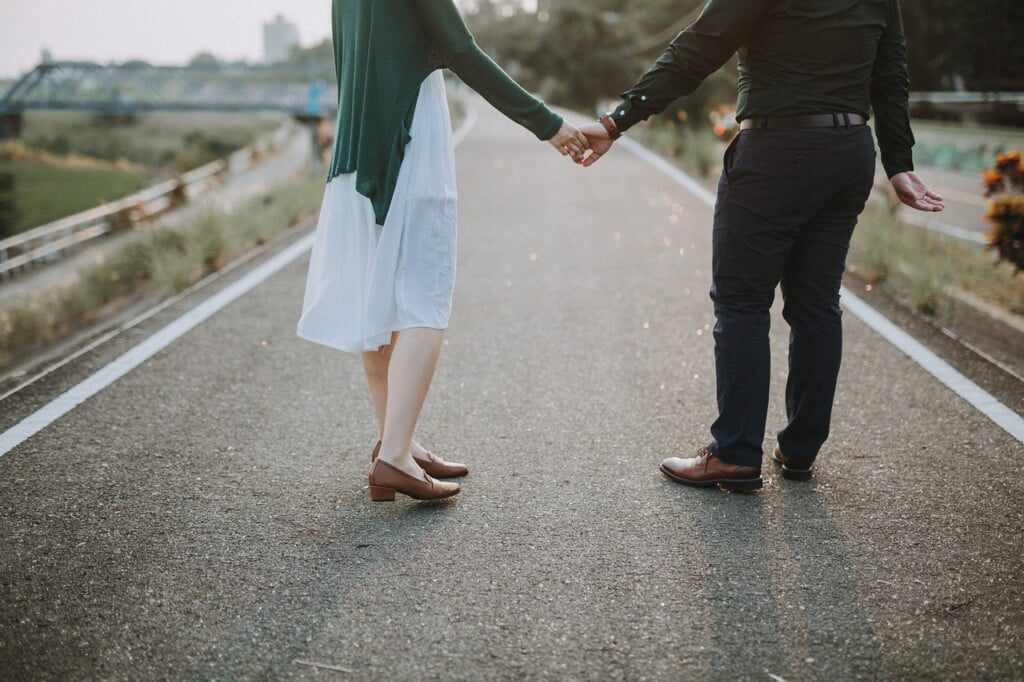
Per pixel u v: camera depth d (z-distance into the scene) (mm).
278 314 5965
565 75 59719
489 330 5547
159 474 3361
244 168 36188
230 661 2203
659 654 2229
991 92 36156
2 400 4223
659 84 3014
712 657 2217
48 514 3020
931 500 3107
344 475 3359
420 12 2781
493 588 2537
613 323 5703
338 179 2891
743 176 2984
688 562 2682
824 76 2863
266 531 2896
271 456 3545
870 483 3258
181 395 4297
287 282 7012
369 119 2783
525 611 2420
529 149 19203
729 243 3061
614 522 2949
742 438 3135
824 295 3135
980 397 4184
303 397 4270
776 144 2910
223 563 2684
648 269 7398
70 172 44000
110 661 2203
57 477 3330
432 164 2840
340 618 2389
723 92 21359
